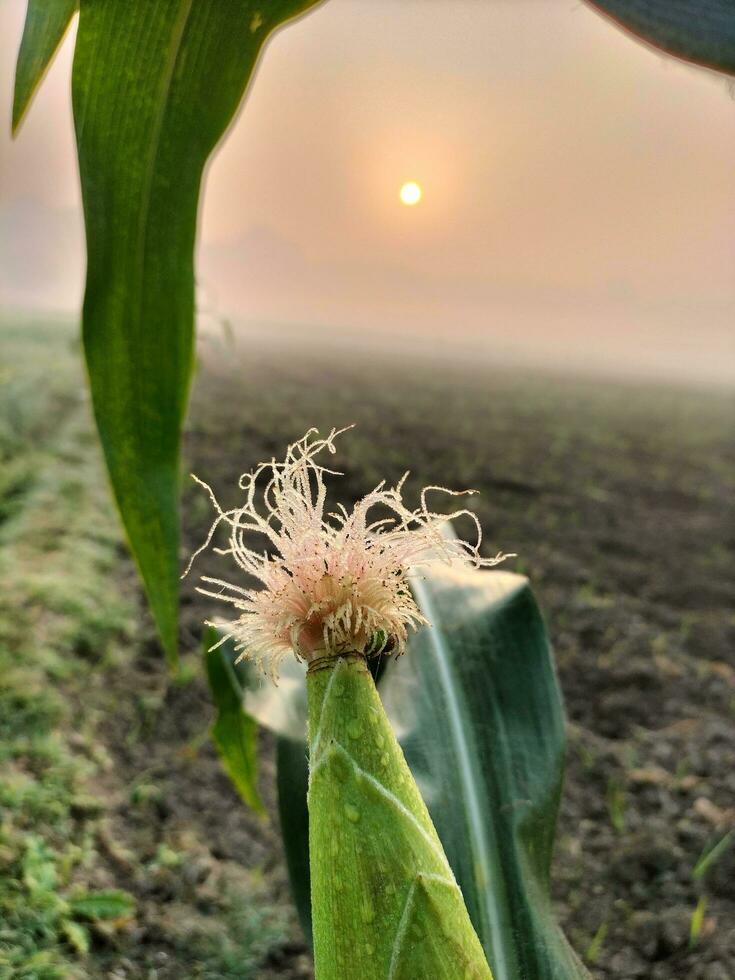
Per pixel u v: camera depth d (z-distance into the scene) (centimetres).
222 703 43
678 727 83
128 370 24
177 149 22
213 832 64
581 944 57
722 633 105
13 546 102
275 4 21
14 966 46
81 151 22
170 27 21
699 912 56
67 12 21
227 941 53
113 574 100
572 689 89
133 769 69
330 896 20
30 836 56
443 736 35
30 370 185
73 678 78
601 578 119
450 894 20
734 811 69
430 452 171
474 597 38
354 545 21
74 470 130
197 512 121
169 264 23
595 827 68
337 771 20
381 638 21
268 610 21
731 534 144
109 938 51
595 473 175
